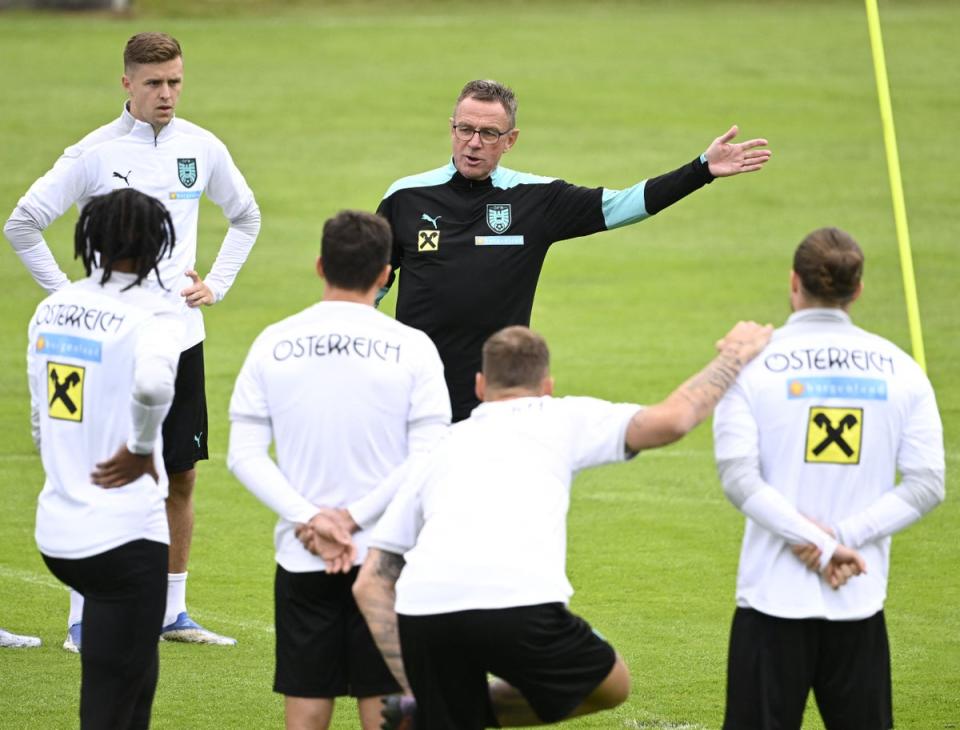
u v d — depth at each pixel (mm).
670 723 21047
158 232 17391
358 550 16891
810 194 70000
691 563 29453
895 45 97188
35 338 17375
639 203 22297
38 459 37094
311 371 16906
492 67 92938
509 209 22438
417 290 22375
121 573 16844
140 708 17578
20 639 23938
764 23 104062
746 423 16125
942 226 64812
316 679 17281
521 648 15383
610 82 89688
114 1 105688
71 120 79812
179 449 24266
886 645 16359
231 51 96250
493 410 16281
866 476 16141
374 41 99375
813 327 16469
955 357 47562
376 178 71688
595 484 35531
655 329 51375
